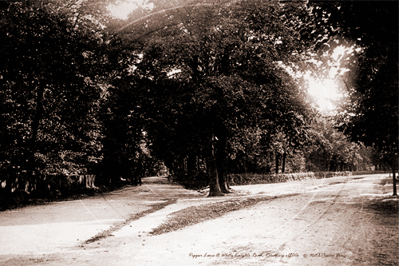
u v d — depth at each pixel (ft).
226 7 69.92
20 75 54.08
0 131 63.87
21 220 42.93
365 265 18.83
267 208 51.16
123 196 88.69
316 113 80.38
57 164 80.94
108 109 72.59
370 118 46.73
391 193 74.33
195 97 68.23
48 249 25.95
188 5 66.44
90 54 58.70
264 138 97.86
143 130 75.97
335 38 27.32
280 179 167.84
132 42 63.62
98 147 80.94
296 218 38.45
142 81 71.87
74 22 58.23
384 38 22.98
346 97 49.19
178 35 65.62
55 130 75.15
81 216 46.06
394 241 24.75
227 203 57.31
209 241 27.55
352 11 22.50
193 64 73.92
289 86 79.05
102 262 21.77
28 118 65.21
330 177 141.69
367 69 28.68
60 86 57.93
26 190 77.20
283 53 75.00
